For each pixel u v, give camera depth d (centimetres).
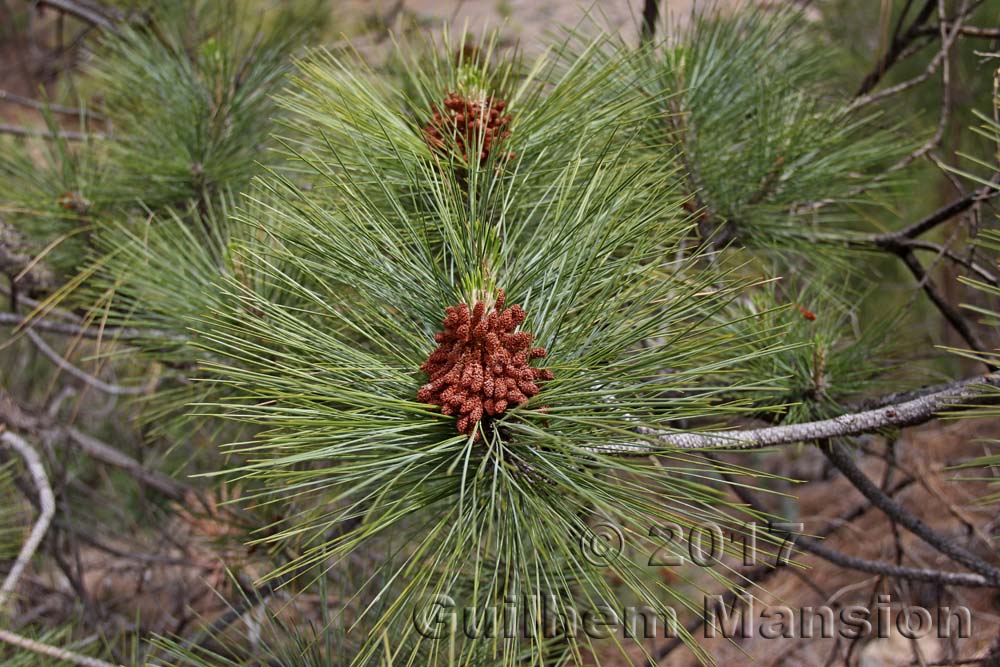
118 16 154
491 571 94
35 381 214
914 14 177
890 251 129
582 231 84
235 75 127
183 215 123
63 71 203
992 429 177
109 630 157
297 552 112
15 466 158
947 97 122
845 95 150
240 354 84
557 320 82
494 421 77
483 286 80
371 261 84
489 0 189
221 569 129
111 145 125
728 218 114
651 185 92
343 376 80
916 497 185
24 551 122
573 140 97
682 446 85
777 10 121
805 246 119
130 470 169
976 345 127
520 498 78
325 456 75
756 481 215
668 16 133
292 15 147
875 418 90
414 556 74
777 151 112
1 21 283
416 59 105
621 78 108
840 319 111
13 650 117
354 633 102
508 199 92
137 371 148
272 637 100
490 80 99
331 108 95
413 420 77
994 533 149
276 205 95
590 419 76
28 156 133
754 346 101
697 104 113
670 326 88
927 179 171
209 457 149
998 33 133
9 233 128
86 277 120
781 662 161
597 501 74
